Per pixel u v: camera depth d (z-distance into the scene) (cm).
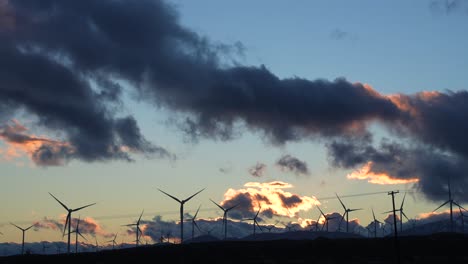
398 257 18612
